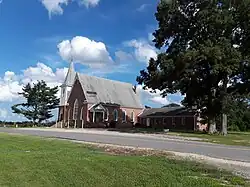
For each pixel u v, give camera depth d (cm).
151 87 4509
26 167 1214
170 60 4156
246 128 7756
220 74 4291
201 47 3847
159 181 1031
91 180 1052
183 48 4319
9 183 1028
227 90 4544
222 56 3756
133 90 8019
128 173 1131
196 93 4525
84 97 6575
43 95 8619
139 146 2112
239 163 1462
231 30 4109
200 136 3662
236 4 4053
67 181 1045
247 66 4175
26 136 2806
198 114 5972
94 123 6369
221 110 4347
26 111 8525
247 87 4416
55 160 1341
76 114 6706
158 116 7344
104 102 6825
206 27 4156
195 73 4191
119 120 7144
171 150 1920
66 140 2472
